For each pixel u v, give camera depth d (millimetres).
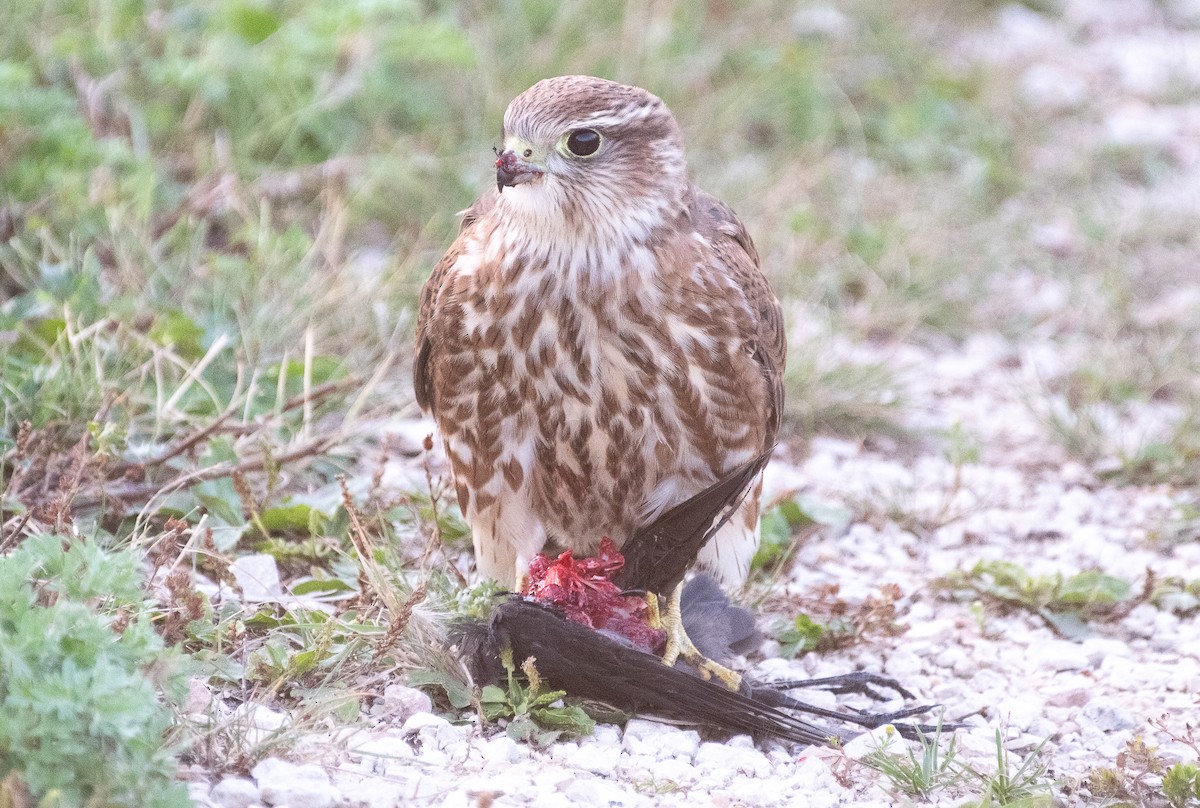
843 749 7887
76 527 8672
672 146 8555
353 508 8734
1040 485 12102
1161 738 8188
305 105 14219
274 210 13594
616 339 8336
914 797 7414
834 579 10414
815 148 16188
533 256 8312
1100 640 9656
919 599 10188
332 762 7012
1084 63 19984
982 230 15594
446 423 8828
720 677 8375
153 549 9156
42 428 9797
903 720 8445
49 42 13695
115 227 11859
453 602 8336
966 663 9227
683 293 8398
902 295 14477
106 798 5922
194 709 7230
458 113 15195
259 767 6789
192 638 8008
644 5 16984
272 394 11117
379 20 15219
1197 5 21922
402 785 6922
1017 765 7863
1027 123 17891
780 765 7781
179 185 13336
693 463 8703
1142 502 11859
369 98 14703
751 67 17000
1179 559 10914
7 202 12078
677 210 8539
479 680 7953
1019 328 14594
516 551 8977
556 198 8188
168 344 10953
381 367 10953
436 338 8680
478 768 7207
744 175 15336
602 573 8422
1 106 12328
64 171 12391
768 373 8961
